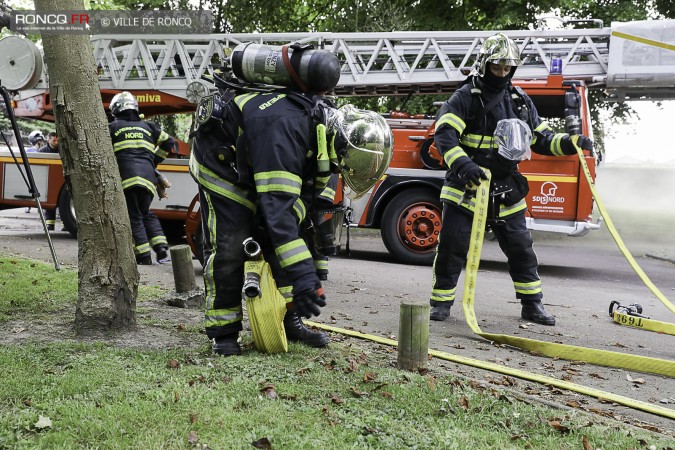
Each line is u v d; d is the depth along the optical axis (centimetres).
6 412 275
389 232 916
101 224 413
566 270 985
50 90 410
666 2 1541
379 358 396
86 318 412
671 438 300
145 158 723
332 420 284
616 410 345
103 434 258
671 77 1009
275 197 336
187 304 524
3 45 889
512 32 1062
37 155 989
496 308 631
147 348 388
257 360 362
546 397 356
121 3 1480
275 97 349
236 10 1734
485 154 534
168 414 277
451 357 418
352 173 362
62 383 309
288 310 411
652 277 941
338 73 359
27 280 591
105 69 1220
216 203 367
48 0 402
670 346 516
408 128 951
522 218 567
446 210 558
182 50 1178
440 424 290
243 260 374
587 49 1063
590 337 532
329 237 395
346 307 588
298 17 1845
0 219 1390
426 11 1578
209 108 358
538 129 559
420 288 712
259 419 279
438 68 1125
